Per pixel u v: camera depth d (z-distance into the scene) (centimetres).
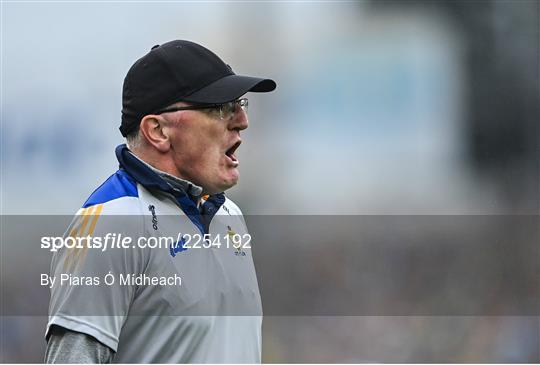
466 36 3331
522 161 3169
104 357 696
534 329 2259
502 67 3266
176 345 723
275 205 2994
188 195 765
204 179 768
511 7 3256
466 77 3294
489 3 3284
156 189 752
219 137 768
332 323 2278
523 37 3262
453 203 3042
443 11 3384
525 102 3225
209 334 741
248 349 792
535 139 3191
